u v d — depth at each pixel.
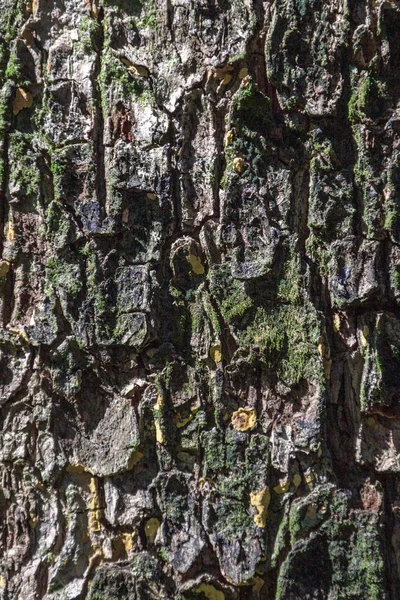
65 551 1.24
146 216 1.27
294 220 1.27
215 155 1.27
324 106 1.27
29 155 1.27
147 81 1.28
